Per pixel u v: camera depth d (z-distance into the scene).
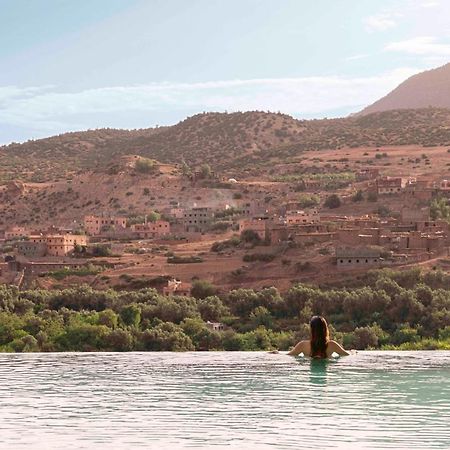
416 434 27.53
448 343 123.62
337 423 29.44
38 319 131.38
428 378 40.19
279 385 38.38
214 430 28.45
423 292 151.00
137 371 44.38
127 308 143.75
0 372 44.53
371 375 41.38
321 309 156.38
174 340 127.94
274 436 27.41
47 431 28.50
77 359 51.69
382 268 193.25
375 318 146.50
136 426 29.22
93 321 134.00
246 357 51.44
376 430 28.20
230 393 36.22
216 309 161.12
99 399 34.97
